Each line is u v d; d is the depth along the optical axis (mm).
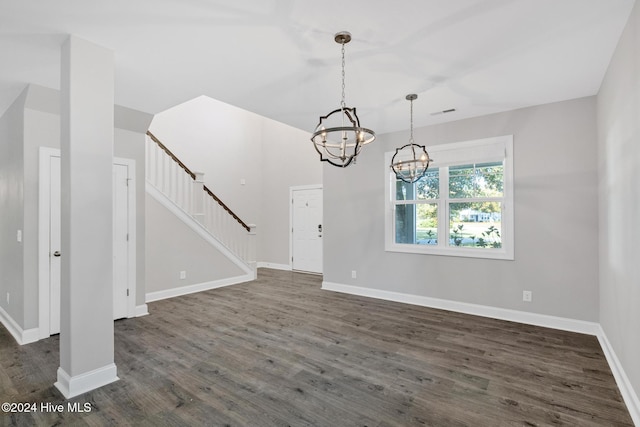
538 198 3688
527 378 2512
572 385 2412
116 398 2230
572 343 3178
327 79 2998
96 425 1957
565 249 3543
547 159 3641
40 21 2084
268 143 8156
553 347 3086
